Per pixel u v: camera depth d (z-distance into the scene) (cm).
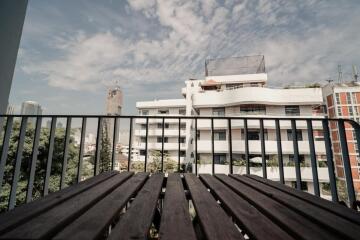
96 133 183
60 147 920
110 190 102
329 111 2092
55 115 179
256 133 1494
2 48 176
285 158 1371
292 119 177
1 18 175
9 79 183
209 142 1506
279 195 98
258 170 1290
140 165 1520
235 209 79
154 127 2452
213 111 1625
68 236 50
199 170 1410
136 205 80
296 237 58
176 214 72
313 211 75
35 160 168
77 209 68
